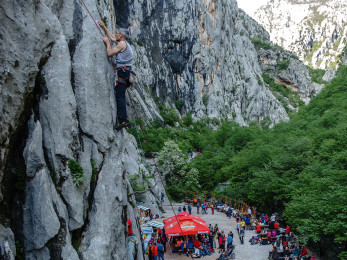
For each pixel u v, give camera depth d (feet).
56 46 27.40
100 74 31.27
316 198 79.20
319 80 622.13
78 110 29.17
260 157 131.23
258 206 127.75
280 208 118.42
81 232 27.04
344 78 207.92
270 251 79.25
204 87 340.18
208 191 160.04
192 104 329.52
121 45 31.83
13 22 23.02
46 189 24.00
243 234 90.68
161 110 286.66
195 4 333.42
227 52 400.67
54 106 26.30
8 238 21.89
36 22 25.17
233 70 405.39
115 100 33.78
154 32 312.71
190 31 325.42
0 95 21.67
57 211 24.59
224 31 399.24
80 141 28.84
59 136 26.07
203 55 338.54
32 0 24.88
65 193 25.75
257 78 450.30
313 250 85.46
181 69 326.65
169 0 321.32
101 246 26.68
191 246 81.71
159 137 206.80
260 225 98.94
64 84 27.09
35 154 24.23
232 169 143.23
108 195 29.63
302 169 109.50
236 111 376.07
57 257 23.70
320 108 187.01
